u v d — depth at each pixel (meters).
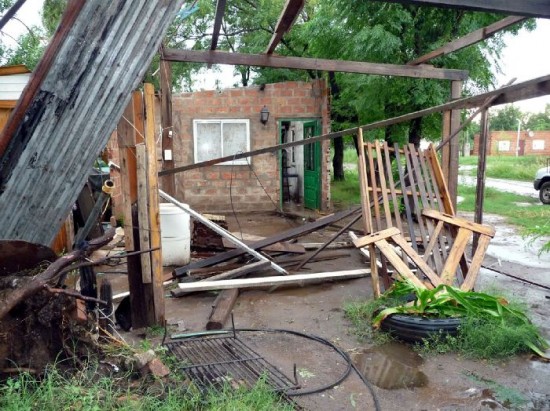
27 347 2.48
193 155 10.40
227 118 10.38
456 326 3.49
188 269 5.32
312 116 10.48
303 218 9.73
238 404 2.39
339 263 6.09
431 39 8.94
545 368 3.14
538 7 3.21
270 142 10.52
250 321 4.06
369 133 10.94
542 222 8.89
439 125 9.85
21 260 2.56
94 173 6.46
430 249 4.46
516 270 5.82
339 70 6.80
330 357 3.32
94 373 2.54
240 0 14.33
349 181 16.91
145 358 2.67
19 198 2.45
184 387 2.60
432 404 2.70
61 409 2.19
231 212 10.55
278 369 3.07
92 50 2.19
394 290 4.14
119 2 2.13
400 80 9.03
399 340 3.58
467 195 13.75
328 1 9.31
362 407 2.65
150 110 3.58
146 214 3.63
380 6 8.58
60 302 2.54
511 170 20.81
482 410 2.63
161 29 2.32
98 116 2.39
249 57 6.52
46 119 2.26
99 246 2.60
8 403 2.14
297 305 4.49
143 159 3.58
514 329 3.45
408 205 4.82
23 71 6.10
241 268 5.16
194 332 3.72
